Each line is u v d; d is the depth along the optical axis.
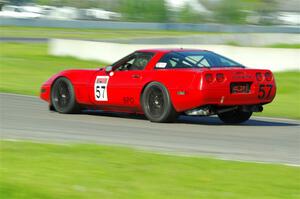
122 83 28.47
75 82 30.33
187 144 22.48
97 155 18.92
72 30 126.25
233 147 22.06
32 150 19.62
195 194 14.52
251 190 14.97
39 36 105.25
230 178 16.20
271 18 166.62
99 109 30.19
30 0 168.88
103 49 62.06
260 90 27.12
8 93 39.91
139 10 163.25
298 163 19.20
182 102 26.50
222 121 29.33
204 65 27.30
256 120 30.67
